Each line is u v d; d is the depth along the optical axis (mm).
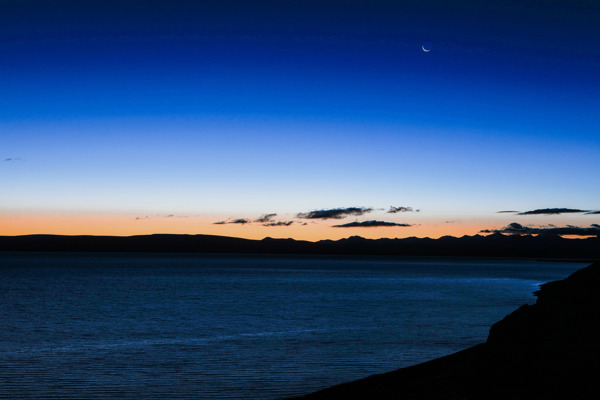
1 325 42906
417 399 18578
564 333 20016
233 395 22078
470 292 85250
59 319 47188
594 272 26234
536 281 123938
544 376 16406
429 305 62156
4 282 101250
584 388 14727
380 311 55344
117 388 23031
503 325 23312
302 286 99000
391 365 27953
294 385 23734
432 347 33406
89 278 118938
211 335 38500
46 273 142500
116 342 35250
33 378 24719
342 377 25297
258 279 124750
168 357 30000
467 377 19344
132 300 66688
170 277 128375
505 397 15828
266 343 34906
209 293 79562
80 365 27719
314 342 35312
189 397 21734
